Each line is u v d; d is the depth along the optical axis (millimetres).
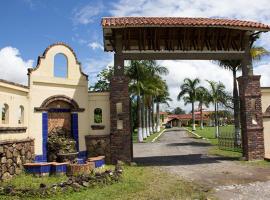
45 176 13789
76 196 10344
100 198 10148
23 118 15297
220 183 12391
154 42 17609
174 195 10586
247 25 17391
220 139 27172
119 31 17375
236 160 18469
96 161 15586
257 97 18219
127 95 17141
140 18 18344
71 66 17516
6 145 12938
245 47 18500
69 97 17266
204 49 18281
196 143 34656
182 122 116250
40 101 16312
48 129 16750
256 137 18047
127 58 17469
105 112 17875
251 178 13258
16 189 10570
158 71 42969
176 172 14844
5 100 13539
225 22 17812
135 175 13953
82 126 17547
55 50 17047
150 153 25000
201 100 62812
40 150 16125
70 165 13312
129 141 17031
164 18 18719
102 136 17500
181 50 17969
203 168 15953
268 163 17031
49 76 16672
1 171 12492
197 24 16984
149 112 54906
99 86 48562
